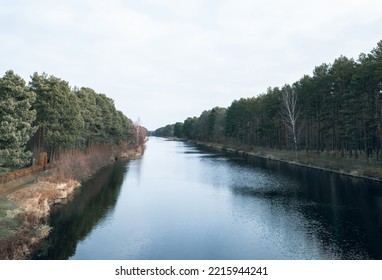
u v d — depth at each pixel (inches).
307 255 757.9
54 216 1084.5
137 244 844.0
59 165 1635.1
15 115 1167.6
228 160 2994.6
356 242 831.7
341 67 2347.4
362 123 2049.7
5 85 1184.2
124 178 1904.5
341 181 1674.5
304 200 1307.8
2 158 1078.4
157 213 1144.2
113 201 1316.4
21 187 1280.8
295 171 2117.4
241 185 1669.5
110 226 991.6
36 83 1759.4
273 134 3705.7
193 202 1306.6
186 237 898.7
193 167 2449.6
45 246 813.2
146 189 1573.6
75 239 872.3
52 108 1728.6
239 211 1163.3
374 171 1700.3
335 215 1080.2
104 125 2893.7
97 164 2191.2
